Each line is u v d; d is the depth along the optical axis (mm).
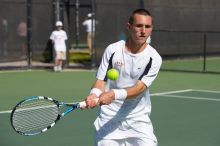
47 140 14891
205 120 18016
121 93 8328
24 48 37969
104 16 36000
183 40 41344
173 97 23359
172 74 33188
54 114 8445
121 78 8711
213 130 16422
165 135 15703
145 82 8531
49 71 34656
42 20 38906
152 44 38969
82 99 23141
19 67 35156
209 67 37250
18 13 37656
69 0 37688
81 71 34812
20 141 14734
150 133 8859
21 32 37844
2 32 37094
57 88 26578
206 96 23812
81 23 50938
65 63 36531
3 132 15781
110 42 36438
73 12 50594
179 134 15836
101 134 8852
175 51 40875
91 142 14750
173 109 20188
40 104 9086
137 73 8625
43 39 38938
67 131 16047
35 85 27719
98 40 35719
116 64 8672
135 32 8391
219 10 43500
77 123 17188
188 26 41344
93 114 18656
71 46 49312
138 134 8781
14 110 8125
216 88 26844
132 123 8812
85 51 47156
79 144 14516
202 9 42219
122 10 37062
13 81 29312
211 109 20234
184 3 40875
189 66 37625
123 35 37094
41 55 38938
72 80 30016
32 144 14430
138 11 8422
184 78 31188
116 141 8844
